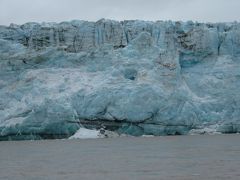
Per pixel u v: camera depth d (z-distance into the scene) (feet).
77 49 643.45
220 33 639.35
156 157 344.28
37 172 277.23
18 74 615.57
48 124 565.12
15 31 650.84
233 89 598.75
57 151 430.20
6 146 520.83
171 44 635.66
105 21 652.48
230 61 621.31
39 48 633.61
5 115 582.76
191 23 651.25
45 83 602.03
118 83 581.94
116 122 581.94
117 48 640.17
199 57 634.02
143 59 604.90
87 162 323.98
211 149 396.57
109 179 241.35
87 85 592.60
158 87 576.61
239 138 529.45
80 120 581.94
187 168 271.08
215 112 586.04
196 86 614.75
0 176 264.31
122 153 387.34
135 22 655.76
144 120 572.51
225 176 236.84
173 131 579.48
